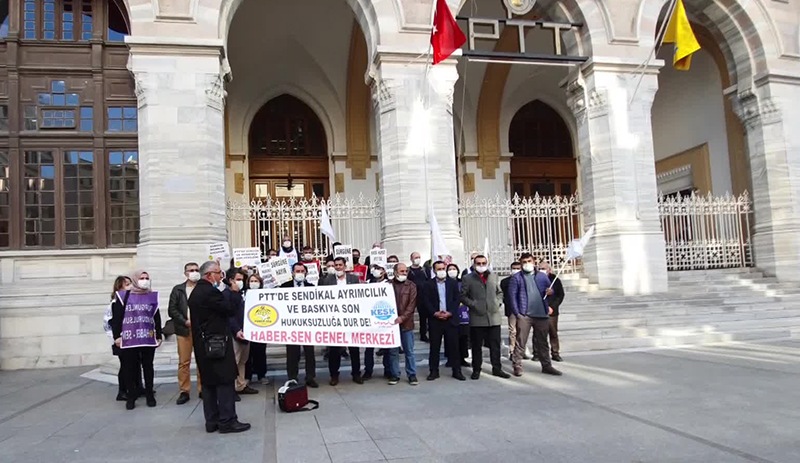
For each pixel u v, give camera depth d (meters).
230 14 12.72
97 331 11.88
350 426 6.11
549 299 10.08
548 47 19.91
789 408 6.37
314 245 14.01
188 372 7.82
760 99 16.12
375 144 20.06
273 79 19.55
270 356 10.24
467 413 6.55
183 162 11.58
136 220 12.62
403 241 12.45
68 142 12.55
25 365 11.48
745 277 15.72
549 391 7.65
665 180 21.42
